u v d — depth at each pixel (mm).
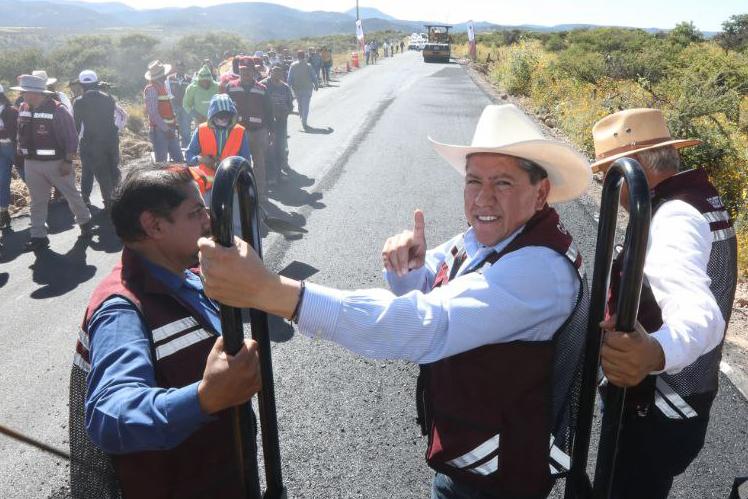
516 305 1415
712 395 1880
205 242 1104
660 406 1826
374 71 34188
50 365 4234
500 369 1494
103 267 6047
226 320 1150
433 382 1653
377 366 4070
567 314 1494
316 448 3277
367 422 3498
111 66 43594
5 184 7199
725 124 9992
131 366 1347
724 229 1806
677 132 9094
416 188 8711
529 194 1584
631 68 18344
